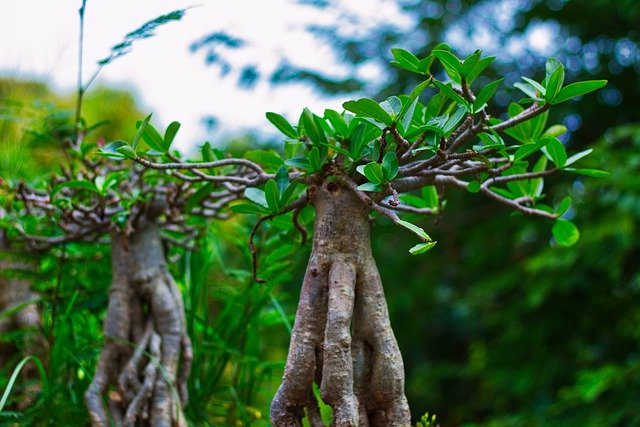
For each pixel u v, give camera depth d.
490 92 1.78
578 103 6.45
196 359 2.34
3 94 2.64
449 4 6.91
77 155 2.19
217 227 2.61
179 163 1.98
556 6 6.65
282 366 2.41
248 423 2.31
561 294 5.62
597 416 4.96
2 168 2.64
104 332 2.18
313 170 1.87
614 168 4.82
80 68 2.25
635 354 5.55
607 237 5.13
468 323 7.21
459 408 6.97
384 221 6.93
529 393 5.95
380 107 1.74
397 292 7.30
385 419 1.84
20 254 2.32
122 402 2.14
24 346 2.46
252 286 2.39
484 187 2.03
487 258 7.03
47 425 2.19
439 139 1.83
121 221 2.16
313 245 1.87
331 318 1.81
